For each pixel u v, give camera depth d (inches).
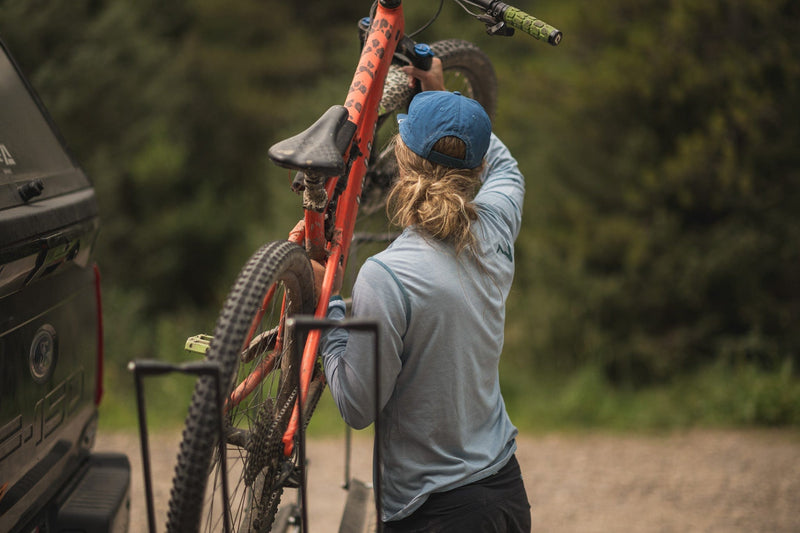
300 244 170.1
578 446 562.3
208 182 1255.5
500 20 187.2
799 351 708.7
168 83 1115.3
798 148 687.1
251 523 144.3
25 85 221.3
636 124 746.8
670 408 654.5
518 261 794.2
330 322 122.6
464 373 153.6
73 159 226.1
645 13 749.3
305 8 1651.1
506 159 191.6
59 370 195.9
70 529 192.5
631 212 751.1
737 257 700.0
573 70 765.9
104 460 222.7
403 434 155.6
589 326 743.7
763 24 697.0
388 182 218.4
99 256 1035.9
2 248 159.0
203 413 120.6
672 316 745.0
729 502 443.2
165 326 821.2
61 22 951.0
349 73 1040.8
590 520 417.7
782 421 621.6
